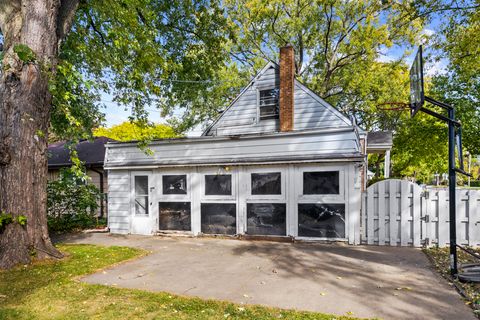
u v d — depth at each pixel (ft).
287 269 18.89
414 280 16.46
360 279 16.74
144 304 13.37
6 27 20.47
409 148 73.56
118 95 35.53
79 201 37.86
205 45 46.21
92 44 30.99
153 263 20.79
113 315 12.22
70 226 37.01
